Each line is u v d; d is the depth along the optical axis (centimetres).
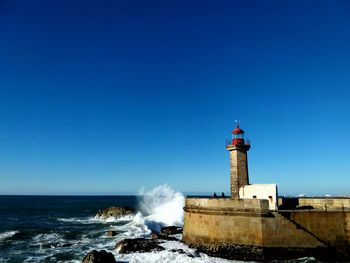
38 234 3244
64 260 2200
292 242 2058
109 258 1953
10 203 10694
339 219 2077
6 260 2216
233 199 2203
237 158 2830
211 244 2238
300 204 2406
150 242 2473
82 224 4353
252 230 2105
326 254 2045
